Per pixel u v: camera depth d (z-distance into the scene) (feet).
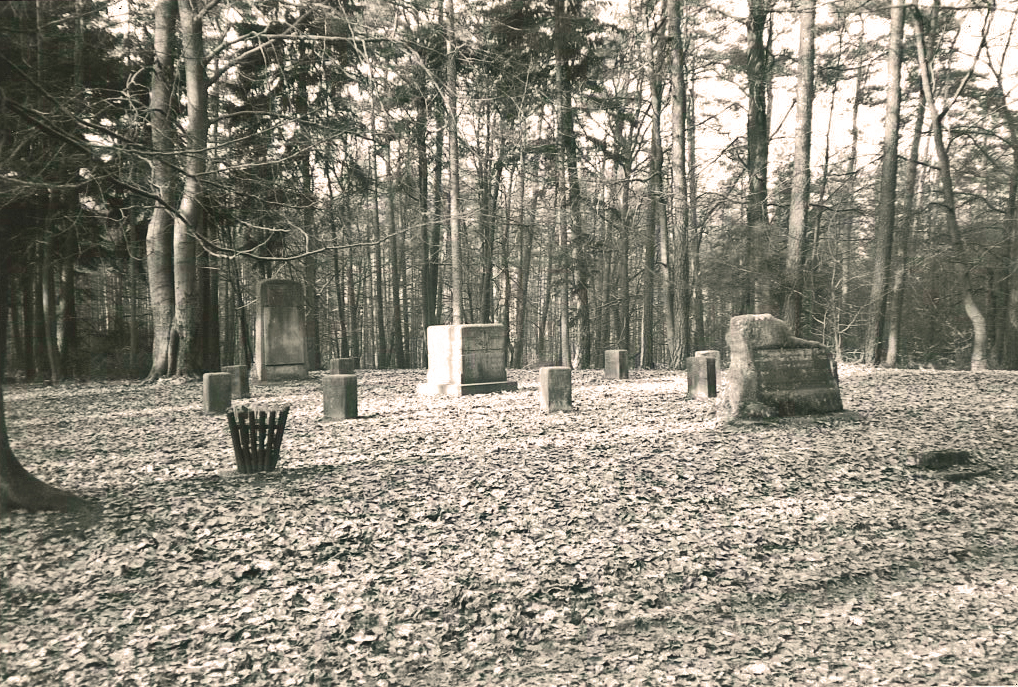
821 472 32.45
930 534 25.22
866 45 98.68
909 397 51.34
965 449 35.45
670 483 30.63
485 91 36.52
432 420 47.11
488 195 106.83
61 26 30.42
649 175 94.43
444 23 33.40
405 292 144.46
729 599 20.26
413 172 73.82
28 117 24.41
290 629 18.30
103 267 117.19
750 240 83.05
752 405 42.65
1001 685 14.74
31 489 26.61
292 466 34.06
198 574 21.42
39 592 20.30
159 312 75.31
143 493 29.17
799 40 70.64
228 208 34.35
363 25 30.45
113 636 17.87
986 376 61.82
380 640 17.90
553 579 21.24
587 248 93.81
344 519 25.93
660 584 21.15
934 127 75.82
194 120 62.49
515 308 162.91
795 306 73.00
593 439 39.37
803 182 71.87
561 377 49.88
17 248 81.35
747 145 106.93
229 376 53.52
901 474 32.09
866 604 19.71
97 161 29.43
